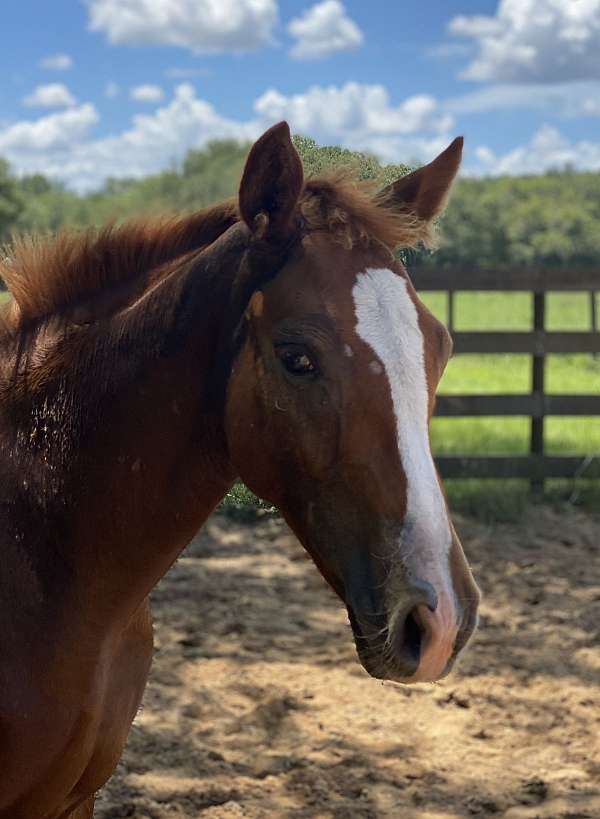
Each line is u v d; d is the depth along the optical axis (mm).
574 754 3791
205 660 4574
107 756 2189
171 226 2229
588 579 5855
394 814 3344
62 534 2072
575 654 4758
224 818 3283
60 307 2242
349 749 3781
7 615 2031
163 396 2039
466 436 9023
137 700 2291
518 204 36938
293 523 1934
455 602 1741
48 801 2092
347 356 1801
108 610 2102
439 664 1730
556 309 20172
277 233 1903
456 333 7328
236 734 3875
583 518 7094
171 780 3514
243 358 1915
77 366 2135
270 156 1891
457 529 6805
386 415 1784
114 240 2238
